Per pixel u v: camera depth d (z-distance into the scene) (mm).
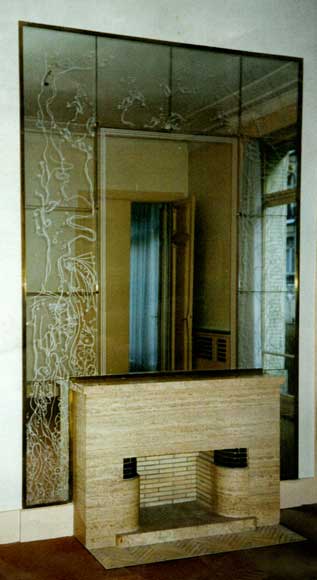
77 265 4004
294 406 4547
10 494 3869
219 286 4355
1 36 3789
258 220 4449
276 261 4496
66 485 3994
